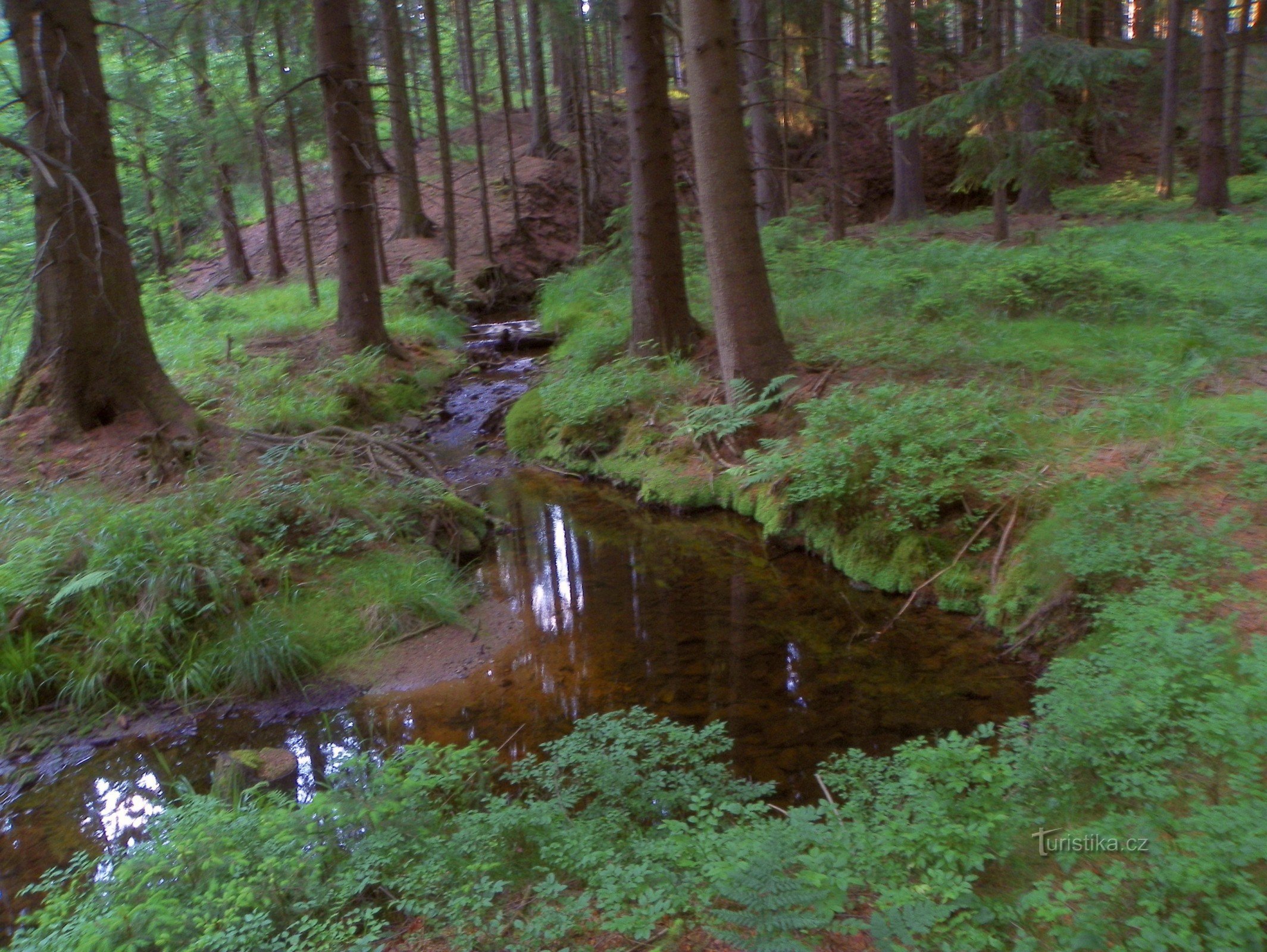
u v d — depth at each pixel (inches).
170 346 566.6
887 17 804.0
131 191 644.1
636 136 453.4
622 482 412.8
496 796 187.5
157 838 165.9
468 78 1085.1
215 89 522.9
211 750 225.6
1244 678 160.6
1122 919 112.3
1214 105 671.1
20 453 334.6
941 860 131.3
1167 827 123.7
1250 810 118.1
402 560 310.0
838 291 505.0
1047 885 122.3
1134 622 187.6
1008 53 582.9
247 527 297.3
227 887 136.2
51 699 245.3
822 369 391.5
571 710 229.9
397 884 141.9
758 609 286.5
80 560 268.1
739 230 380.8
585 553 344.5
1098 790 141.7
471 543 346.3
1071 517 247.9
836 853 136.6
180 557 268.7
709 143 374.9
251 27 589.6
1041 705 175.2
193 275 981.8
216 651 253.3
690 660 254.2
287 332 611.8
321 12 525.3
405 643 273.7
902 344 392.8
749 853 132.6
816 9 698.2
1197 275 441.1
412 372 576.1
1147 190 816.9
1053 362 358.0
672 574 319.9
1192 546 215.9
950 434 305.7
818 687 233.8
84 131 335.6
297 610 273.4
